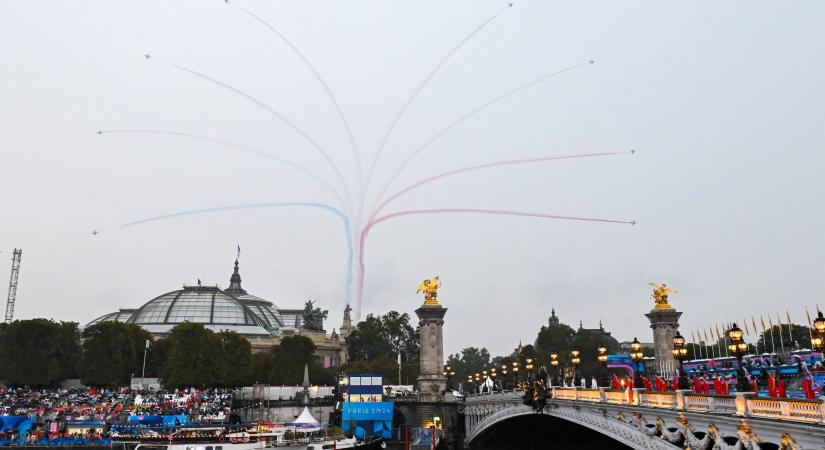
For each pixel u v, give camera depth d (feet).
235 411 515.50
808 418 133.59
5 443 362.12
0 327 597.93
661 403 191.62
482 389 466.29
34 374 552.41
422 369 493.77
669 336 380.78
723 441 160.66
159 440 355.56
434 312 502.38
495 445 410.11
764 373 228.43
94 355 595.06
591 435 333.83
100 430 382.63
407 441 437.58
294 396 578.25
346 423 439.63
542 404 287.89
